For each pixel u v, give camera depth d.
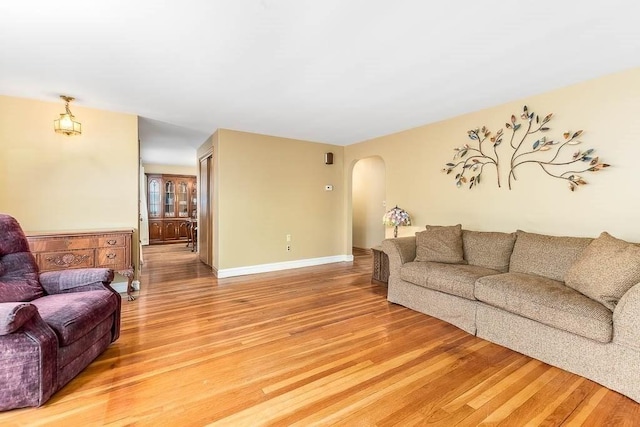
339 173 5.70
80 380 1.82
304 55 2.26
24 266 2.10
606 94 2.57
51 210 3.31
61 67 2.44
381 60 2.34
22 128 3.17
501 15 1.78
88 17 1.78
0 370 1.49
